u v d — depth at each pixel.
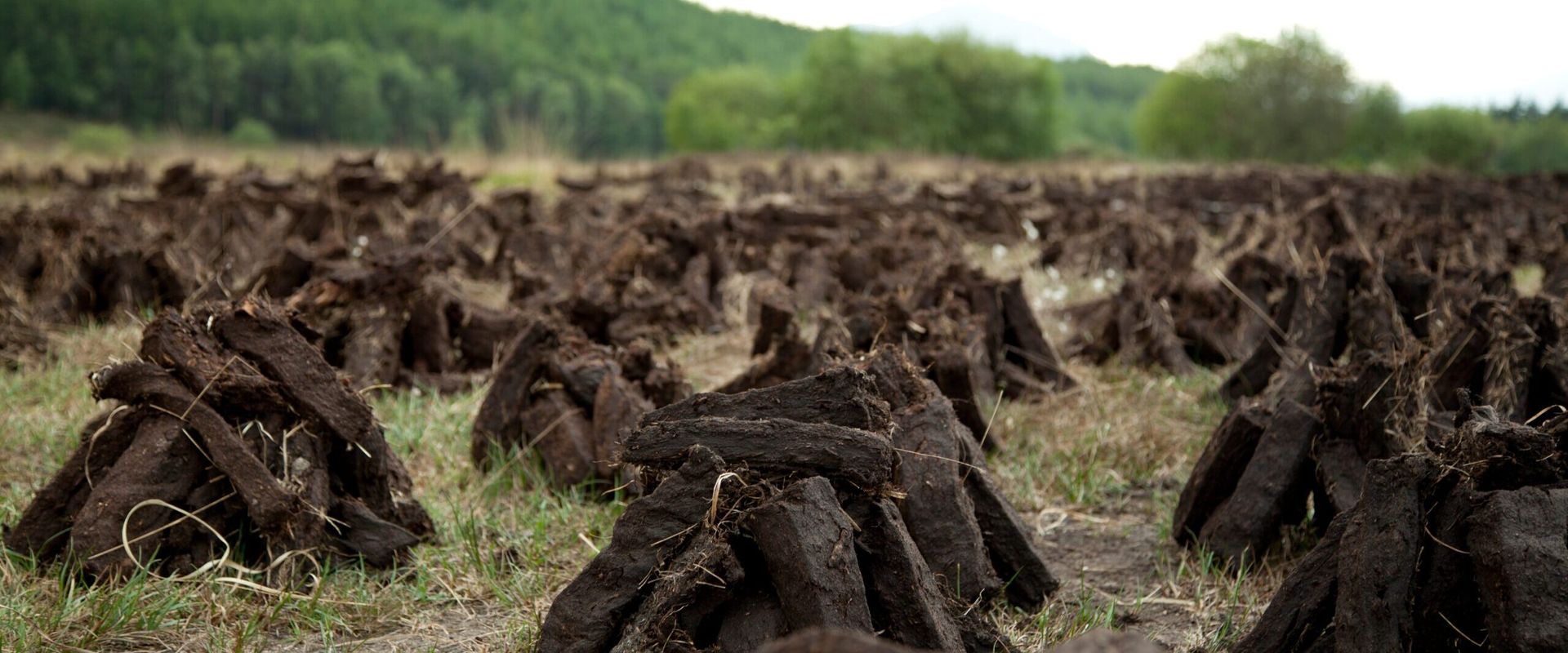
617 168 31.34
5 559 3.85
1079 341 7.70
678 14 169.88
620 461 3.42
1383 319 5.64
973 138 70.75
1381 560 2.94
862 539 3.09
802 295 8.95
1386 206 16.59
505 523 4.54
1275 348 6.15
